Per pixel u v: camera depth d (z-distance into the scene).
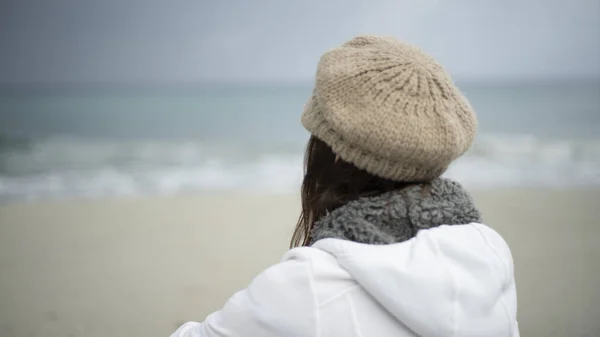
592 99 49.59
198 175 14.50
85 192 11.96
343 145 0.98
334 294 0.90
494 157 17.36
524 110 39.47
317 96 1.01
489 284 0.93
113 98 59.41
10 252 7.16
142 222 8.78
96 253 7.06
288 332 0.90
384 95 0.94
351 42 1.12
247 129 31.64
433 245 0.93
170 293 5.52
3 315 4.99
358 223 0.96
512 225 8.32
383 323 0.91
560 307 4.90
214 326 0.97
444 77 1.02
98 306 5.20
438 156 0.93
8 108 45.41
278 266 0.95
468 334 0.89
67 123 35.09
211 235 7.90
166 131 30.84
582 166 15.20
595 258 6.51
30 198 11.22
